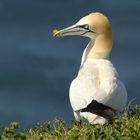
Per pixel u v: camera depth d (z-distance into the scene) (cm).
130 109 1764
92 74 1730
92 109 1636
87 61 1812
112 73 1734
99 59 1823
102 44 1892
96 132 1541
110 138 1516
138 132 1550
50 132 1662
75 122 1722
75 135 1552
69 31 1923
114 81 1700
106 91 1667
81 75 1756
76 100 1698
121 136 1521
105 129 1581
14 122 1547
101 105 1644
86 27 1905
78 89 1708
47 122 1680
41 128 1686
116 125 1584
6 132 1538
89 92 1675
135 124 1619
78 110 1694
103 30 1892
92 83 1695
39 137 1617
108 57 1892
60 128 1642
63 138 1584
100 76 1722
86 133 1555
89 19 1905
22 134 1521
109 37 1897
